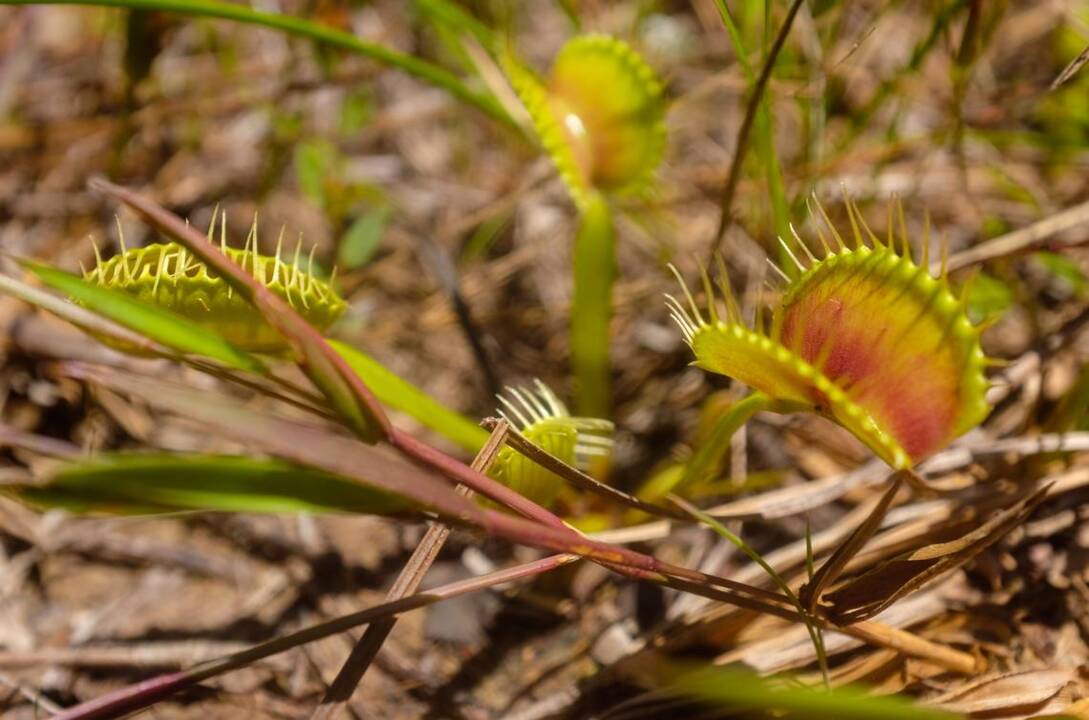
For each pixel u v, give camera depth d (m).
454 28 0.25
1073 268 0.22
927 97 0.26
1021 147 0.26
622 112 0.21
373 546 0.22
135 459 0.16
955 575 0.20
